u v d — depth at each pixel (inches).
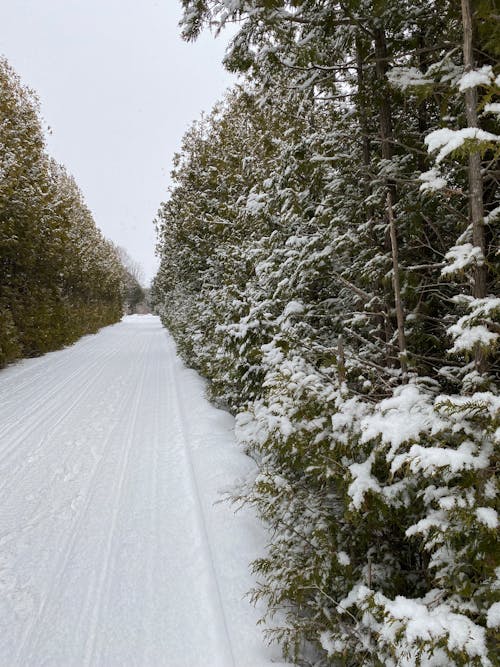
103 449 227.6
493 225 113.7
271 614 99.0
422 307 129.6
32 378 436.1
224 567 123.9
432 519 65.1
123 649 98.0
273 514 109.5
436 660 59.6
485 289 85.4
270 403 105.3
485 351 72.1
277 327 154.3
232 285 199.9
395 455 74.3
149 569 126.3
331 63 168.9
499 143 68.3
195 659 93.8
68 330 754.2
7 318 494.0
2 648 99.2
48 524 152.6
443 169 131.9
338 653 78.2
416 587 82.3
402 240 142.5
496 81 70.9
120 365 536.7
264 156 246.1
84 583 121.0
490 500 60.2
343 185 168.2
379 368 110.5
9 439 243.9
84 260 917.2
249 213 210.8
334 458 88.1
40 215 517.3
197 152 443.2
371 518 79.8
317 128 187.9
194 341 381.1
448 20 127.7
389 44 150.7
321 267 147.0
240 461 189.3
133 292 2701.8
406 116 167.8
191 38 151.7
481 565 61.4
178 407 314.5
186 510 159.0
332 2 132.3
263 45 153.3
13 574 125.1
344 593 89.0
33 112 521.7
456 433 69.2
